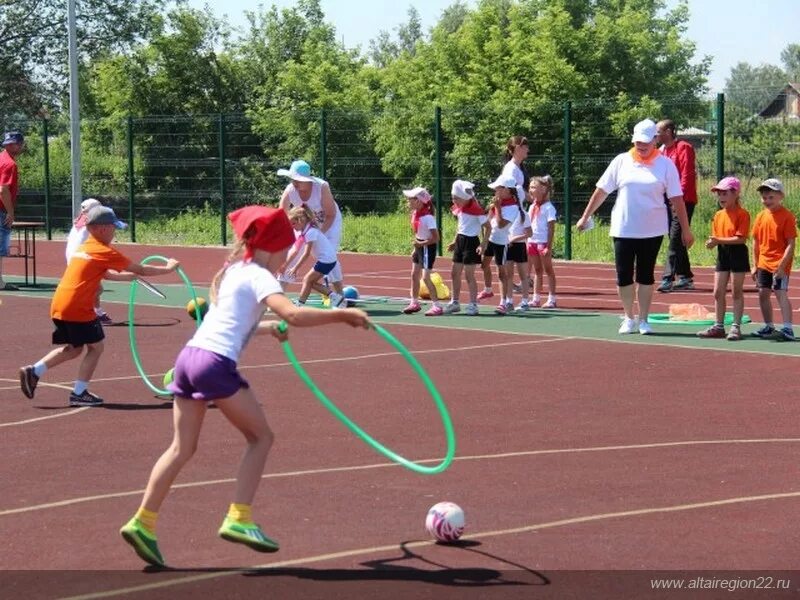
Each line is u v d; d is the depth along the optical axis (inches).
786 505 292.8
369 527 277.7
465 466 337.4
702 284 867.4
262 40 1958.7
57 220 1515.7
